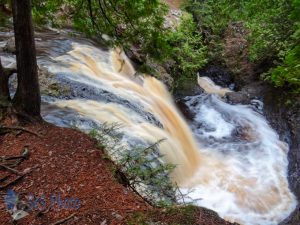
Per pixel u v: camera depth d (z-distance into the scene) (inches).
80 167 221.1
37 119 272.8
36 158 226.2
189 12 700.7
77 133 263.1
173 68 561.6
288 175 395.9
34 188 200.4
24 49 255.1
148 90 482.3
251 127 489.1
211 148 444.8
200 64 613.0
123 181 221.9
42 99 347.9
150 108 433.4
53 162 223.8
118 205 191.2
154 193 230.1
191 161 402.9
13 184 202.7
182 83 558.6
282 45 458.6
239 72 610.2
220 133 476.1
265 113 521.0
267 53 547.2
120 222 177.2
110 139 294.8
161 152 350.0
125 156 252.2
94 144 250.4
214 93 580.4
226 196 357.4
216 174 392.5
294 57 217.2
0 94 270.2
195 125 491.2
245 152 436.8
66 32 542.9
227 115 514.6
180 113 508.4
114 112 368.5
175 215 182.4
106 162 231.0
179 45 583.8
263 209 345.4
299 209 328.5
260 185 379.2
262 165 412.5
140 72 336.5
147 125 380.2
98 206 188.7
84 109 351.3
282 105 498.3
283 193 368.8
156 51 304.5
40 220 177.3
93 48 506.9
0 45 460.4
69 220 177.2
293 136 446.6
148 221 176.6
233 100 552.1
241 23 665.6
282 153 436.1
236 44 646.5
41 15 322.7
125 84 454.3
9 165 216.7
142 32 300.8
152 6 288.2
